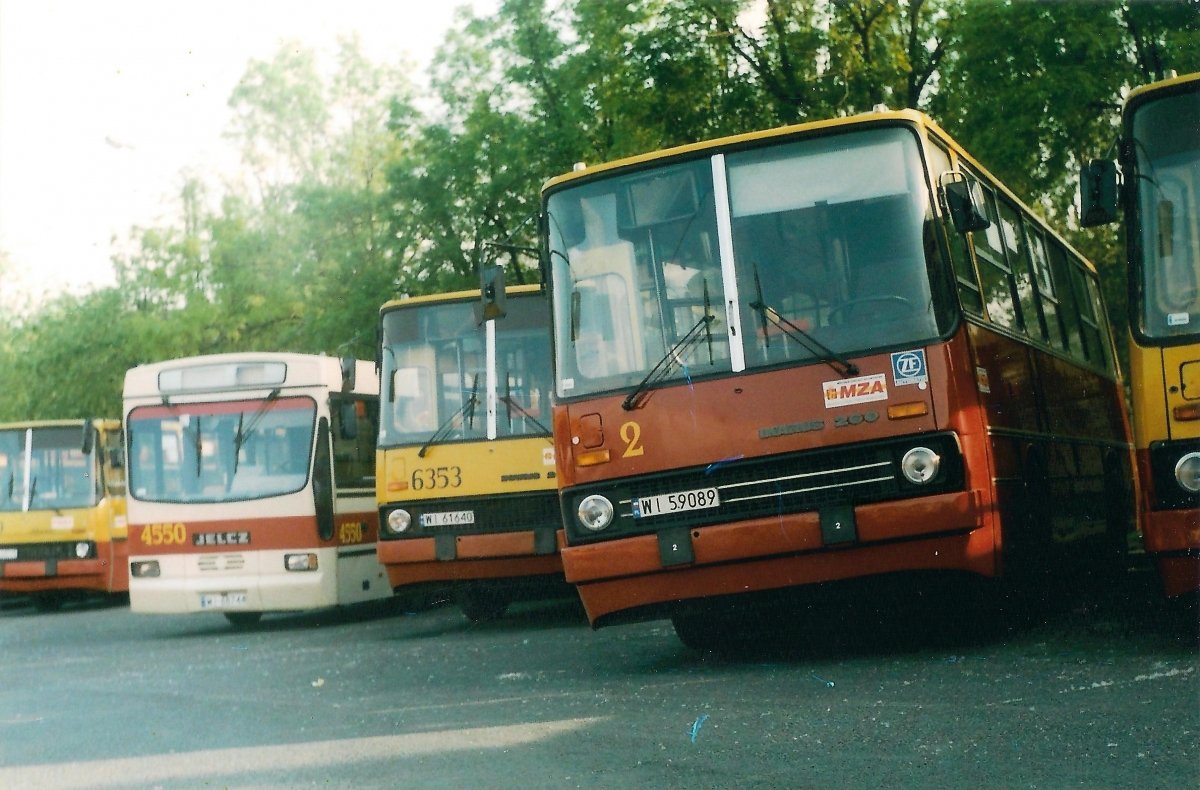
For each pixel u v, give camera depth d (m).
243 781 6.69
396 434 15.27
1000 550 8.94
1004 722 6.54
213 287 39.19
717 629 10.66
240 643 16.03
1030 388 10.85
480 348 15.31
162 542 18.27
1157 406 7.85
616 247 9.55
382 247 32.28
